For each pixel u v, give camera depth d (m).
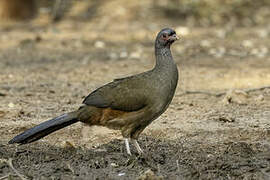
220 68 23.42
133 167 12.25
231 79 21.03
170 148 13.47
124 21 36.28
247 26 36.22
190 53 27.59
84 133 14.35
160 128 14.37
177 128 14.36
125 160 12.70
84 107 12.38
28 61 25.22
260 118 15.27
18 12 36.19
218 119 15.21
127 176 11.81
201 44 29.88
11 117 15.57
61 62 25.03
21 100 17.66
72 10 38.75
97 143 13.97
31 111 16.25
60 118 12.23
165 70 12.34
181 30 33.06
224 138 13.91
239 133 14.10
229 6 38.53
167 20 36.81
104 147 13.67
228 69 23.16
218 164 12.16
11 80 20.95
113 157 12.88
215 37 32.22
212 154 12.99
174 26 35.28
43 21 36.16
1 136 14.26
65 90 19.31
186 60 25.64
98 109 12.29
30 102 17.44
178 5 38.06
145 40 31.19
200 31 34.03
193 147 13.46
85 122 12.51
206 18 37.50
